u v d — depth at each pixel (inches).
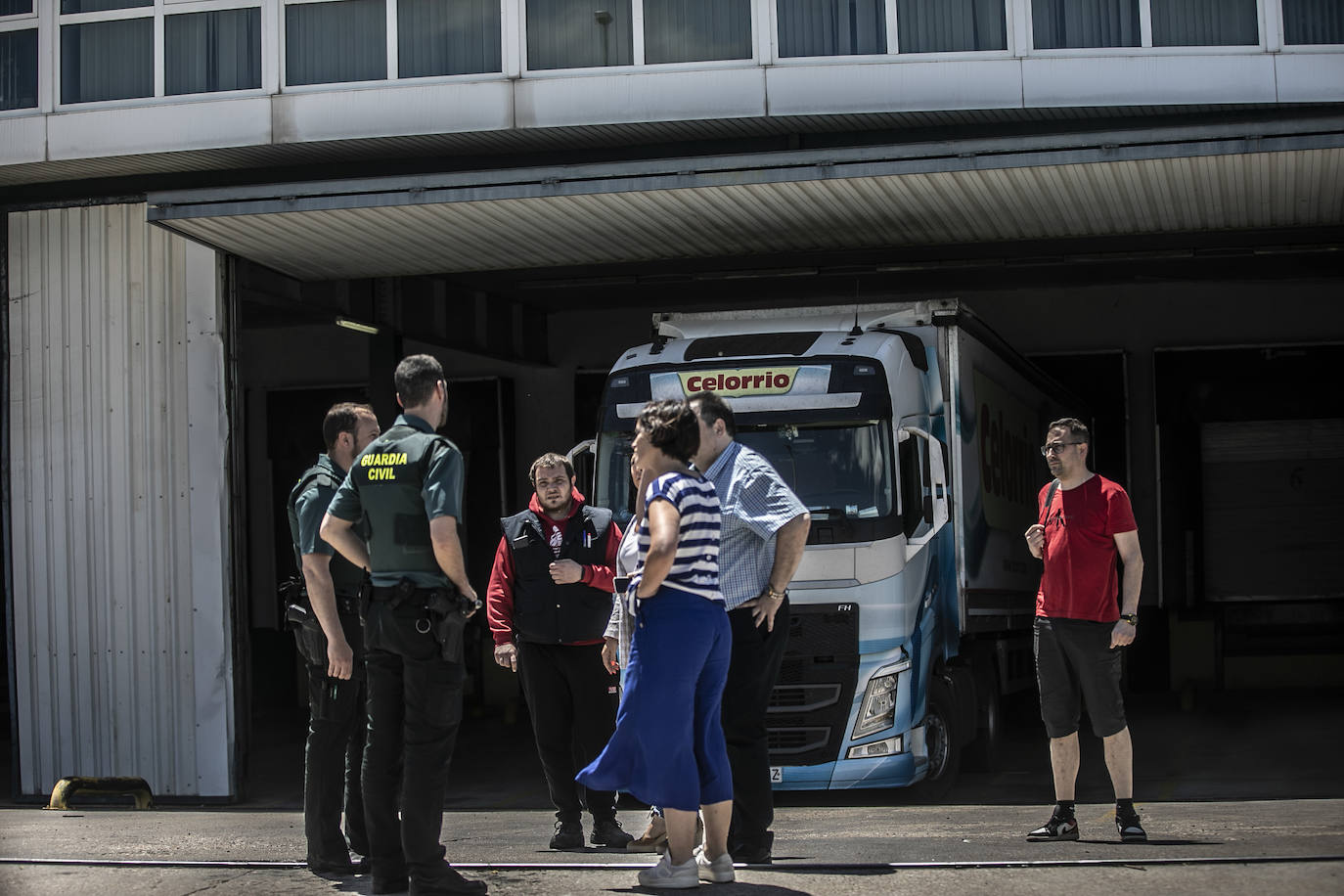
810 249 490.6
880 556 362.6
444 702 206.7
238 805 449.1
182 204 418.3
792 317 411.5
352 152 458.9
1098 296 732.0
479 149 458.6
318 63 443.8
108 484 463.2
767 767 236.2
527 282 643.5
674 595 208.5
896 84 420.2
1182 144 373.4
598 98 429.7
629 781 211.9
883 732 358.3
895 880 216.4
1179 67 412.5
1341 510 719.7
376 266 492.1
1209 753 500.4
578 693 276.8
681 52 428.1
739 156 395.9
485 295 674.8
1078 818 316.5
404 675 207.9
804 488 367.9
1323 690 713.6
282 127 443.2
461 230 443.5
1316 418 715.4
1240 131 370.0
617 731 211.5
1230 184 406.6
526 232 449.1
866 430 368.8
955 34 419.5
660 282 641.0
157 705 455.8
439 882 206.7
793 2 424.8
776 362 378.0
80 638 462.6
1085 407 706.2
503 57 434.3
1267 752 497.4
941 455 372.8
